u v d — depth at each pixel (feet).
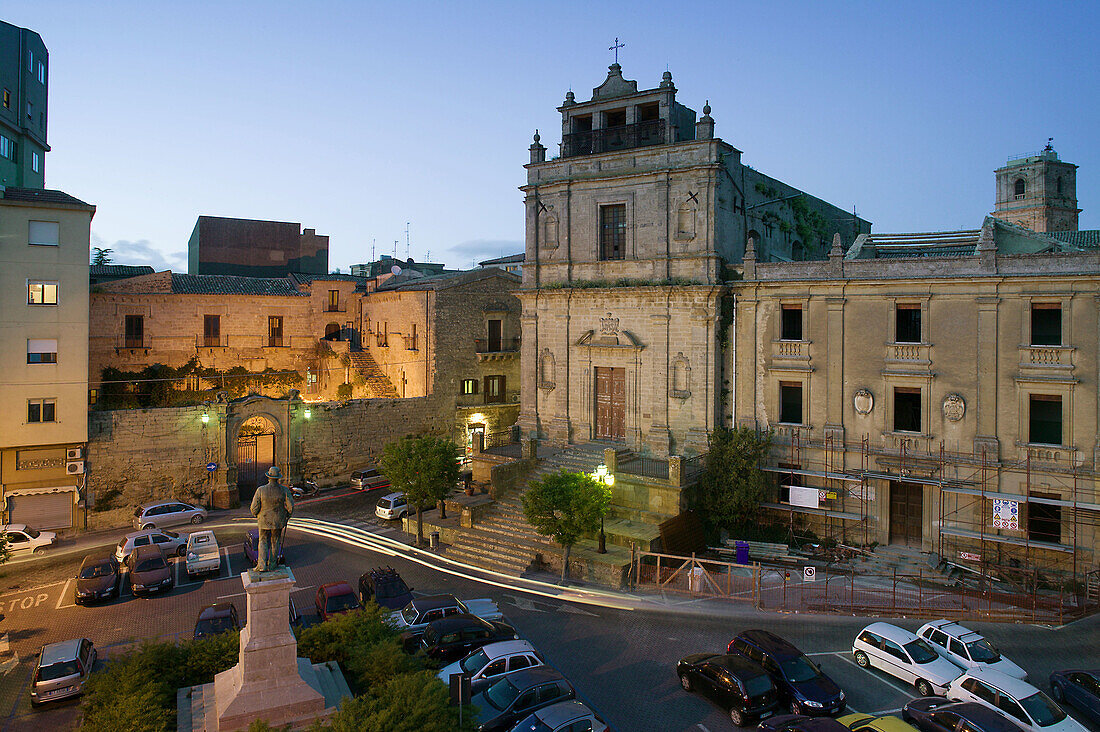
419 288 169.99
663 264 125.70
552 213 138.62
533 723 57.47
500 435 139.03
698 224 122.83
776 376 117.91
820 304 114.11
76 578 99.14
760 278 119.44
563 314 137.28
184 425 137.39
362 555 113.29
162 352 167.53
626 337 129.70
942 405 104.88
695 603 92.12
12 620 90.48
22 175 171.32
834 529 112.47
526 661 68.80
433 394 167.73
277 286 188.96
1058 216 230.07
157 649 62.28
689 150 123.54
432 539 114.01
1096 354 94.89
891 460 107.55
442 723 48.49
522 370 143.33
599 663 76.54
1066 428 96.73
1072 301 96.32
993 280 100.22
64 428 124.47
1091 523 95.50
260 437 157.07
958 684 66.33
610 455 116.26
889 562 104.53
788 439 116.47
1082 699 65.26
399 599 88.69
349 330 196.85
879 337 109.60
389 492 150.30
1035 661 76.07
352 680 62.69
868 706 67.82
